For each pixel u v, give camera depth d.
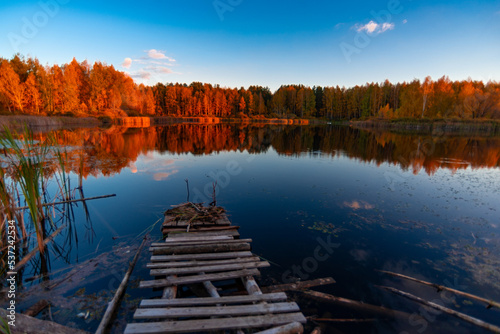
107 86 58.16
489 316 3.78
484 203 8.50
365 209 7.97
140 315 3.30
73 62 56.78
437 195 9.32
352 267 4.97
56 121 37.84
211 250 5.25
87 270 4.80
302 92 92.44
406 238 6.14
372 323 3.63
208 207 7.79
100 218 7.25
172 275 4.31
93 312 3.74
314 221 7.10
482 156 17.98
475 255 5.42
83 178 11.35
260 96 97.56
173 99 88.25
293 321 3.36
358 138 31.59
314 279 4.58
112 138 26.73
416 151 20.47
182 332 3.14
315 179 11.52
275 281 4.52
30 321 3.18
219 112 101.88
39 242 5.26
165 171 12.94
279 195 9.32
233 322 3.29
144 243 5.87
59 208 7.98
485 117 48.69
